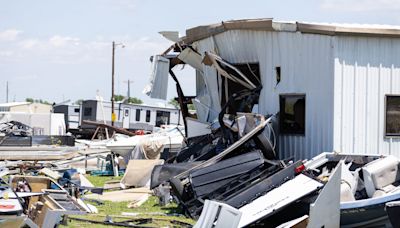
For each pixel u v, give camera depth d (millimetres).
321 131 20531
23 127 48250
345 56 20219
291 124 21406
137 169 25734
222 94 24375
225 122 21125
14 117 67125
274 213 15203
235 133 20844
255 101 22438
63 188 18562
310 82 20844
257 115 20016
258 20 21672
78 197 20562
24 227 13641
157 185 19422
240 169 18234
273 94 21906
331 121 20219
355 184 16797
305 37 20859
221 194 17578
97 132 58812
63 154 31062
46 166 27891
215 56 22203
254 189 16469
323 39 20422
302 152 21062
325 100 20422
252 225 15586
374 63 20531
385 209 14828
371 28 20141
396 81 20719
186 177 18750
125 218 18375
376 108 20578
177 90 27750
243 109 22547
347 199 16062
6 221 12914
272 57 21859
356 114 20359
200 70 25922
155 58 26500
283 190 15852
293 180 16109
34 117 67625
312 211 14008
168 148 31859
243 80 22734
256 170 18141
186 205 18281
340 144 20188
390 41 20625
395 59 20703
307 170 17000
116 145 32281
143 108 77062
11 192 14633
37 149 31734
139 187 25344
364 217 15578
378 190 16844
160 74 26469
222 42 23406
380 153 20594
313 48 20719
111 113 77438
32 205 15055
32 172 25453
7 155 30406
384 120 20641
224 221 13516
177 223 17453
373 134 20562
